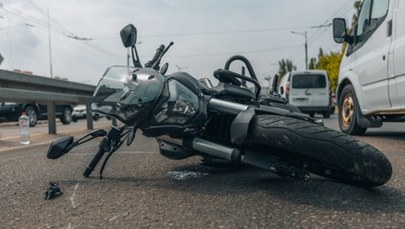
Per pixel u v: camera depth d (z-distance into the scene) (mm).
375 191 2475
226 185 2730
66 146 2902
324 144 2199
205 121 2627
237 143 2402
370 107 5969
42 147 5609
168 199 2412
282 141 2244
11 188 2844
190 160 3934
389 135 6637
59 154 2893
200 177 3047
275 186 2648
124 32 2926
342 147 2199
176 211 2164
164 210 2189
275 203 2248
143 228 1911
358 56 6391
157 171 3367
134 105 2576
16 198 2559
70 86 8523
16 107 13992
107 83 2779
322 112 16922
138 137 6742
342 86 7195
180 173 3236
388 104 5441
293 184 2691
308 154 2215
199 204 2283
